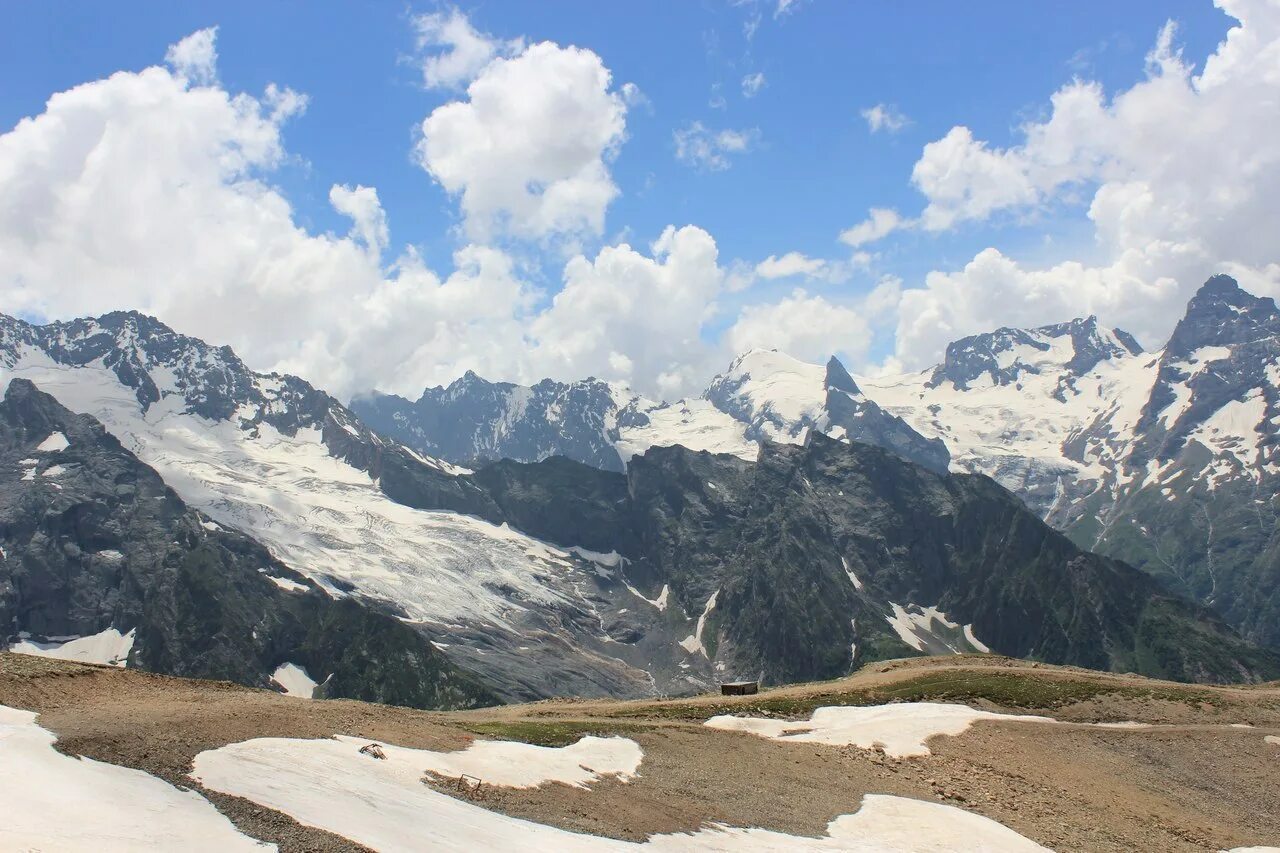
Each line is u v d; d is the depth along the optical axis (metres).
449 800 57.16
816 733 103.62
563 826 58.28
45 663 72.94
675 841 61.00
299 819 46.22
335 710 75.00
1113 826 86.81
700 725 98.56
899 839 72.19
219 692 76.44
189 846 40.25
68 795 42.50
